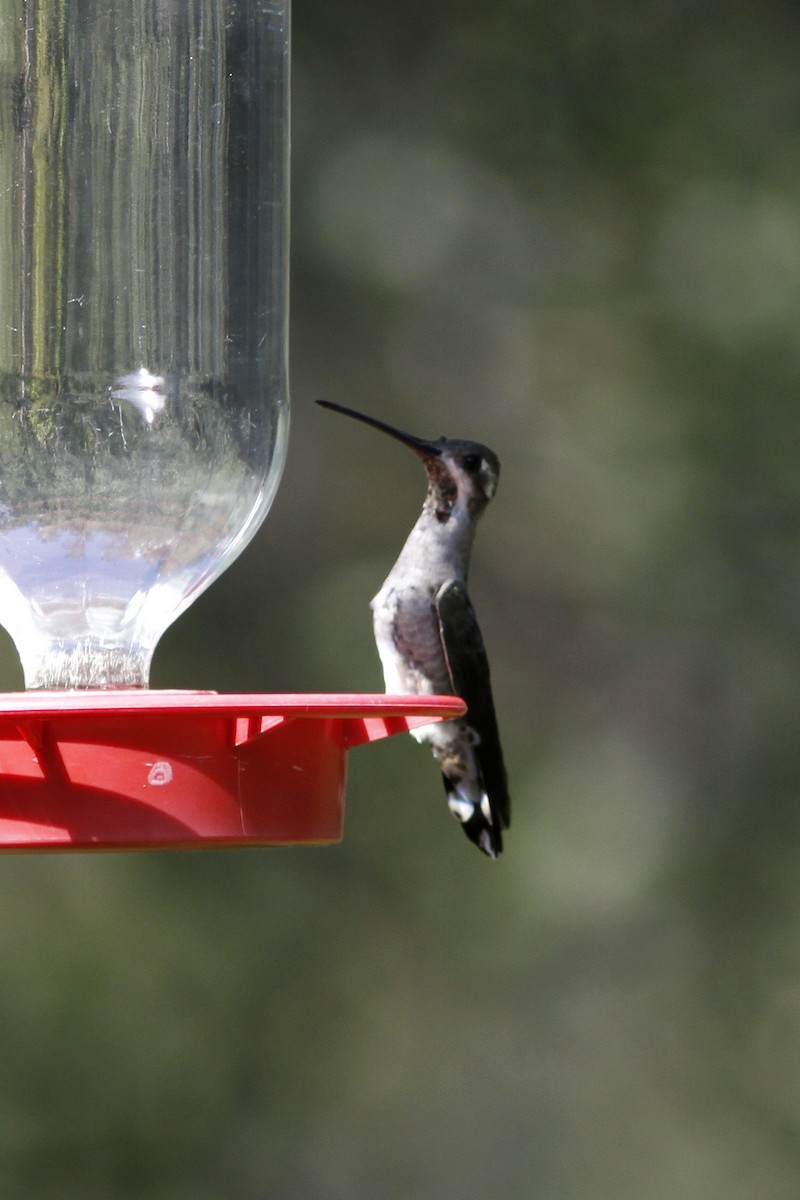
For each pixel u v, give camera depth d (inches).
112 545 241.0
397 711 189.2
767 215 642.8
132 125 252.7
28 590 239.0
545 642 631.2
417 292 634.8
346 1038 543.5
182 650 576.4
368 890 564.7
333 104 645.3
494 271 639.1
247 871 550.0
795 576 627.8
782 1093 586.2
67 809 201.3
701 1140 575.2
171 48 254.8
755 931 611.2
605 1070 573.6
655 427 629.0
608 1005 586.6
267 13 259.4
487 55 655.8
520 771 621.0
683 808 624.7
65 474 242.4
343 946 555.5
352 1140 535.8
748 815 623.2
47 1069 510.9
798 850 621.0
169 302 251.0
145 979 526.9
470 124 650.2
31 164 249.8
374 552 606.2
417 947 564.7
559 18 658.8
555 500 631.8
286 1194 523.5
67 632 237.3
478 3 658.8
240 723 205.6
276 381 255.9
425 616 345.4
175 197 252.7
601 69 656.4
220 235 253.8
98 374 246.5
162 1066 522.9
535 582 631.8
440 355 630.5
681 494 627.8
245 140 255.3
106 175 251.3
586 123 652.1
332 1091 539.8
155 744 202.4
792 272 635.5
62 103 251.4
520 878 594.2
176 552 245.8
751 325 631.8
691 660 629.0
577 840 612.4
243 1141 524.7
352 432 619.8
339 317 628.1
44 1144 507.5
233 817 204.5
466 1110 557.9
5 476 240.8
